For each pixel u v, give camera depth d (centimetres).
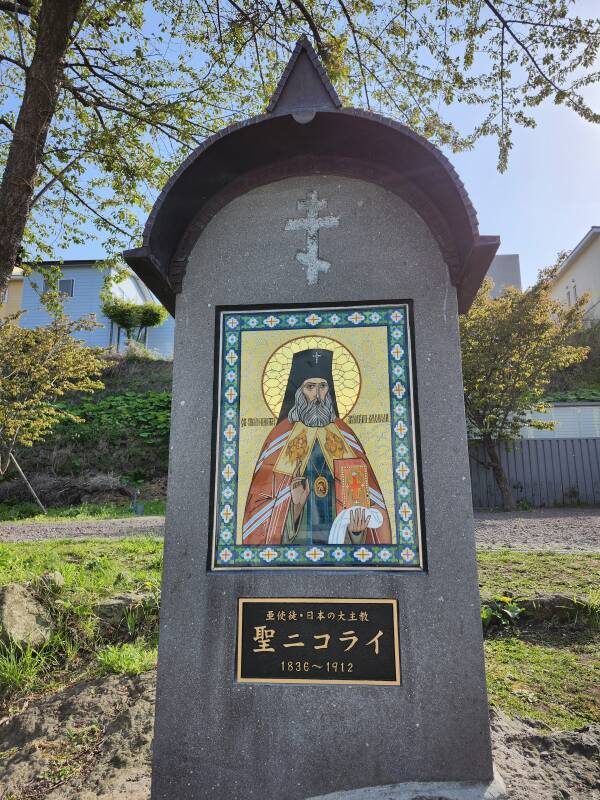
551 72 658
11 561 661
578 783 270
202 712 274
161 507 1438
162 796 267
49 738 360
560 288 2653
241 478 297
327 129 302
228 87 788
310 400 303
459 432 290
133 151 823
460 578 276
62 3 589
